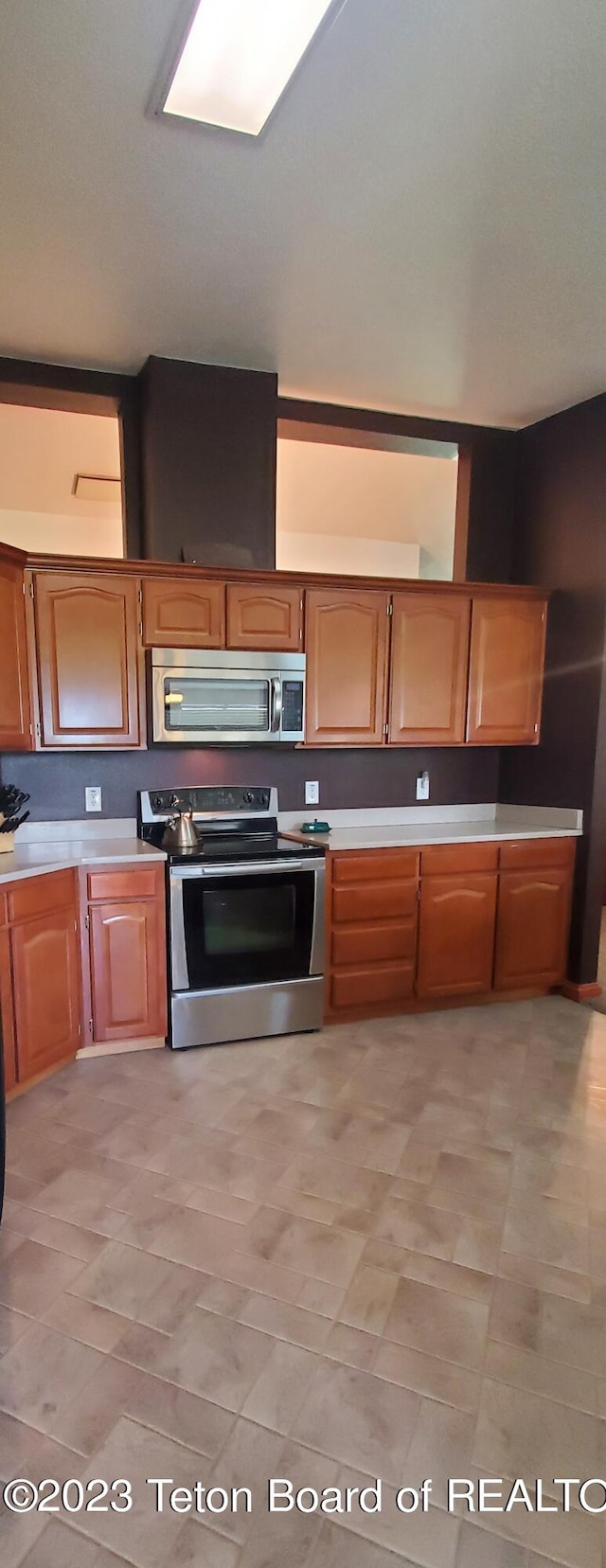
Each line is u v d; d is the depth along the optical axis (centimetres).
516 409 364
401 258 238
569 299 262
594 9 148
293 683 326
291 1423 147
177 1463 139
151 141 185
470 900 351
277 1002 322
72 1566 123
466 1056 308
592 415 350
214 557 319
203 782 353
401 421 372
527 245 231
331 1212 209
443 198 208
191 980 307
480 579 401
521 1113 263
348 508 593
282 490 556
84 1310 174
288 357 309
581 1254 194
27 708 292
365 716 348
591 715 358
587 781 362
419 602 352
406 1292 180
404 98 171
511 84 168
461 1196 216
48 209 212
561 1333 169
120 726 309
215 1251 193
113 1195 215
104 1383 155
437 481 554
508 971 364
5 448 454
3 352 306
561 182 200
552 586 377
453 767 405
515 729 379
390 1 147
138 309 270
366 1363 161
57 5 148
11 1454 141
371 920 335
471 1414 150
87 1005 299
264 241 228
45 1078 284
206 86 168
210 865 301
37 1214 206
